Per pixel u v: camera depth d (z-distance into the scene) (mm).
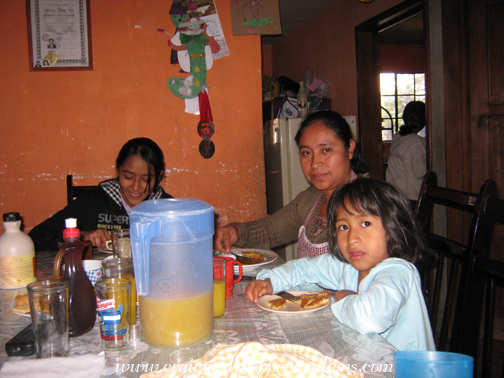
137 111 2162
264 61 5480
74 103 2117
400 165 3242
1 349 688
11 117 2078
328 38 3951
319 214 1422
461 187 2445
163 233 667
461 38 2395
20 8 2057
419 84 5898
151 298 684
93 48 2111
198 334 697
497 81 2344
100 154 2150
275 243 1591
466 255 967
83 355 641
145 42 2146
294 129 2576
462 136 2430
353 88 3576
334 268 1081
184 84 2180
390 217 911
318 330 746
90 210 1782
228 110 2238
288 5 3916
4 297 979
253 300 917
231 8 2191
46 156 2113
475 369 913
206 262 711
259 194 2301
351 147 1436
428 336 863
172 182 2209
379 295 744
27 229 2119
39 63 2078
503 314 2361
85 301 752
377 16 3168
